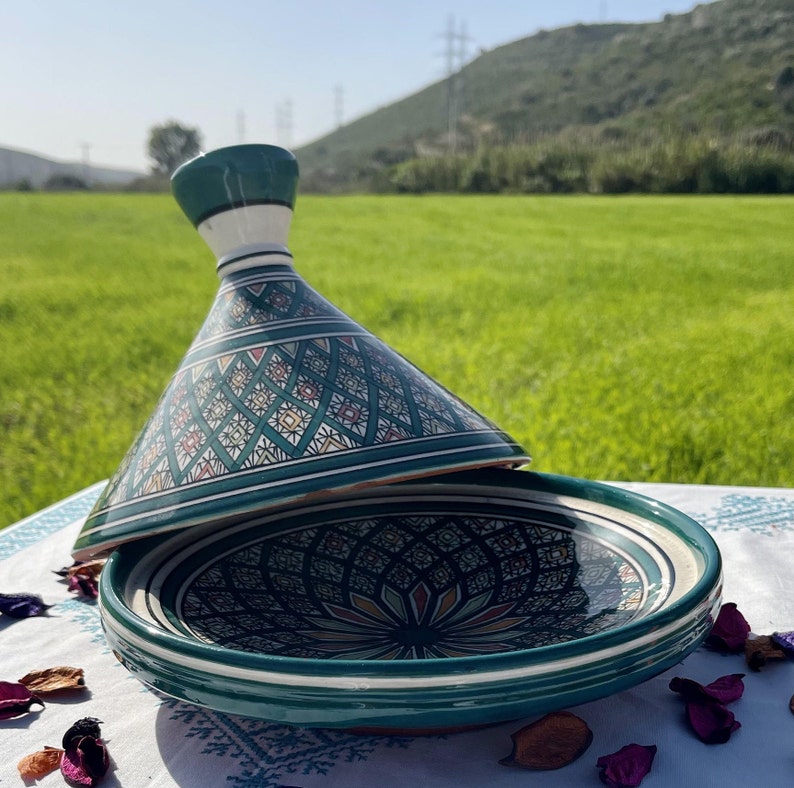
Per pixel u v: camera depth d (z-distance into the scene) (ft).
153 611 3.17
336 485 3.18
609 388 15.60
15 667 3.89
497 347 20.08
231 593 3.68
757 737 3.04
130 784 2.95
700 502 5.79
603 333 21.74
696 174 97.14
